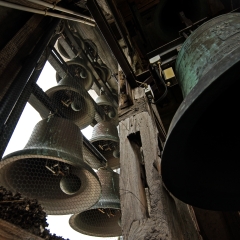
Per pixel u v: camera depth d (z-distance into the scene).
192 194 1.35
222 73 0.86
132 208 1.26
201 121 1.51
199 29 1.66
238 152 1.51
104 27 1.96
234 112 1.57
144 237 1.08
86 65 5.23
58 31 3.90
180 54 1.71
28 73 2.24
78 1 2.57
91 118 4.34
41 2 2.01
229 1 4.12
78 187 3.11
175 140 1.12
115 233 3.85
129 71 2.27
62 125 3.15
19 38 2.42
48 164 2.89
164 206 1.22
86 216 3.86
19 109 2.07
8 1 1.81
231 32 1.38
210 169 1.43
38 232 2.38
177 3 3.94
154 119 1.97
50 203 2.89
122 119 1.96
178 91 2.91
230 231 2.20
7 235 1.99
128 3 4.49
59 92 4.18
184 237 1.40
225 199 1.40
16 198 2.31
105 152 5.14
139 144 1.77
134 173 1.46
